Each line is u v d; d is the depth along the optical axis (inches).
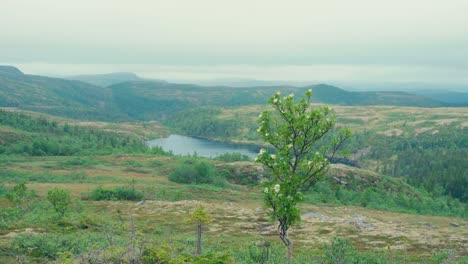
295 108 641.6
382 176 5324.8
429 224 2800.2
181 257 727.1
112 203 2962.6
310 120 639.8
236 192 3998.5
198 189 3954.2
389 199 4365.2
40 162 5447.8
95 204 2888.8
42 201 2517.2
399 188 5044.3
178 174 4586.6
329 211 3272.6
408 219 3233.3
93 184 3892.7
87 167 5295.3
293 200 631.8
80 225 1648.6
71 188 3563.0
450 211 4296.3
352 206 3870.6
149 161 6087.6
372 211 3624.5
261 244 1519.4
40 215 1955.0
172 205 2925.7
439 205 4409.5
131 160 6077.8
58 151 6614.2
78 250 1010.1
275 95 645.9
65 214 2058.3
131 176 4778.5
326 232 2105.1
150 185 4001.0
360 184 4963.1
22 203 2341.3
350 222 2378.2
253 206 3243.1
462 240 1914.4
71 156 6373.0
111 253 701.9
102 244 1042.1
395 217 3309.5
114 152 7214.6
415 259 1390.3
